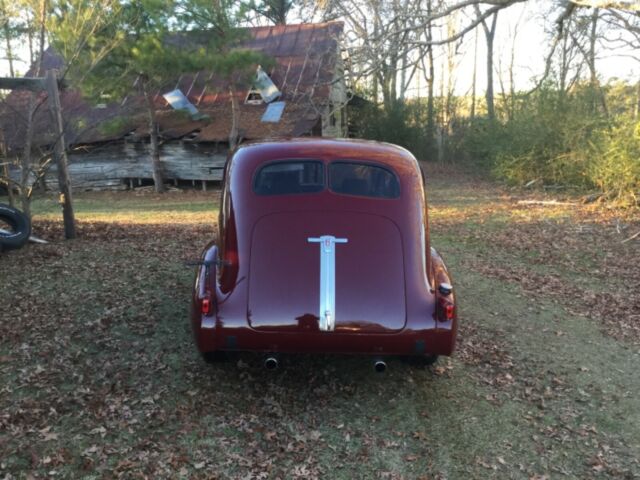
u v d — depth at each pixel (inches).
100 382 177.9
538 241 450.3
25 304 238.5
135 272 292.2
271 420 162.7
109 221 518.6
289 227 169.9
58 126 363.3
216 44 706.8
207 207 675.4
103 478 133.6
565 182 757.3
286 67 952.3
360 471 142.8
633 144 591.5
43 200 733.3
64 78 390.6
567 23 778.2
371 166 179.2
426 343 161.9
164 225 486.9
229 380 183.5
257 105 896.3
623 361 228.1
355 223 171.0
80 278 277.4
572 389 197.3
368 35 525.7
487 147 999.0
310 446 151.6
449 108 1315.2
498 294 306.3
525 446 159.3
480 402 181.5
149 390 174.4
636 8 455.5
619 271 366.9
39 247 340.8
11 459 137.5
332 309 159.8
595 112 759.7
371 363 199.6
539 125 788.0
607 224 518.3
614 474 149.0
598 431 170.7
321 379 187.6
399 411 171.9
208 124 860.6
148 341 208.4
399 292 163.8
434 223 531.5
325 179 176.2
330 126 976.9
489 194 759.1
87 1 424.8
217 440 151.1
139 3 646.5
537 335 249.4
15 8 411.2
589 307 295.3
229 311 161.6
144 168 869.8
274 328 159.8
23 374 179.0
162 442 148.8
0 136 393.1
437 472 144.6
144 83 766.5
